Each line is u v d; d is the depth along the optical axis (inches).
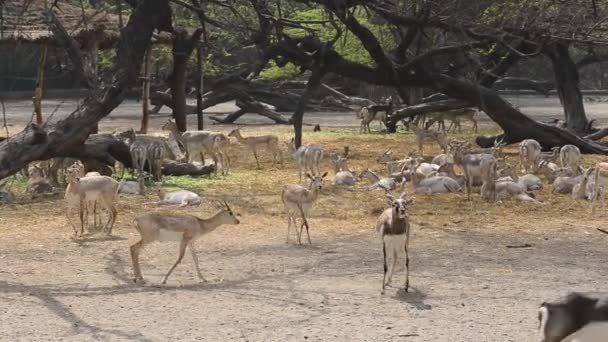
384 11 1061.8
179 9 1307.8
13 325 429.4
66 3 1116.5
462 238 653.9
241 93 1743.4
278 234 665.0
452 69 1343.5
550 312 341.7
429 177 877.2
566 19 1079.6
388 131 1558.8
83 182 650.2
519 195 824.3
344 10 1049.5
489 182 826.8
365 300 477.4
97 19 1040.8
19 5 1032.2
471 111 1601.9
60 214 743.7
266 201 815.7
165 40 1135.0
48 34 985.5
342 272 544.4
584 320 337.7
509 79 2346.2
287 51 1181.7
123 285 511.5
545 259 583.5
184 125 1184.2
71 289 501.7
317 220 724.0
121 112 2044.8
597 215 752.3
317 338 408.5
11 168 834.2
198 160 1122.0
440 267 558.3
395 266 551.5
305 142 1363.2
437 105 1520.7
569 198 840.3
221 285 512.1
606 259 584.7
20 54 2106.3
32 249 609.3
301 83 1969.7
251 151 1242.0
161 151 932.0
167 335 413.1
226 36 1581.0
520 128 1234.0
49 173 924.6
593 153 1245.1
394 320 438.6
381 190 879.7
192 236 518.6
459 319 441.4
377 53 1144.2
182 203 786.8
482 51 1433.3
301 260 577.9
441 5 1037.8
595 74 3112.7
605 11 1109.7
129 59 924.0
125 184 857.5
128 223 705.0
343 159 971.9
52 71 2522.1
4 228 684.1
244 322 434.6
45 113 1924.2
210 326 427.5
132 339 406.9
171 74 1177.4
